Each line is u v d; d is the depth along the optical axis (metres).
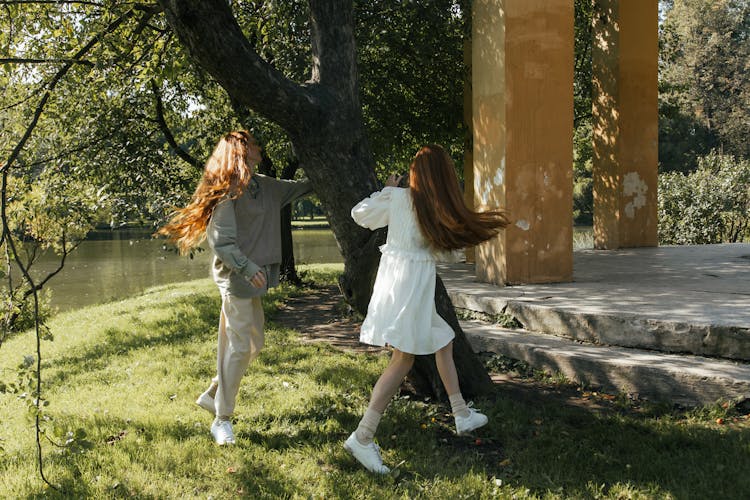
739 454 3.00
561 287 6.31
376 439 3.49
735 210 16.19
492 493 2.80
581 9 11.12
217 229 3.36
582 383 4.34
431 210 3.14
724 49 38.00
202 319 7.82
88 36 7.22
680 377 3.83
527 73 6.38
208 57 3.37
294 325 7.51
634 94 10.41
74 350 6.95
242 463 3.20
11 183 5.57
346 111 3.84
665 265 8.20
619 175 10.54
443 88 10.01
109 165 8.78
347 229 3.95
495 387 4.30
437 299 4.10
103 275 21.34
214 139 9.73
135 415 4.02
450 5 7.96
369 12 8.23
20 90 8.46
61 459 3.32
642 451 3.12
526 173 6.49
